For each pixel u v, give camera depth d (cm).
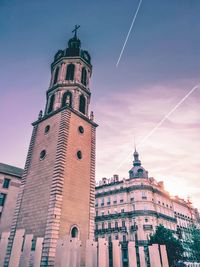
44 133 2841
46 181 2341
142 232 4906
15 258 832
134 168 6322
